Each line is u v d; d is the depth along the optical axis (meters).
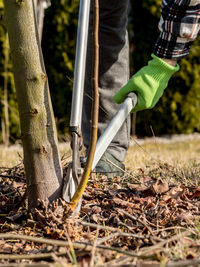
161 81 1.59
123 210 1.44
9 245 1.28
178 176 2.04
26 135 1.37
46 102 1.38
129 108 1.50
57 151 1.42
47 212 1.36
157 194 1.67
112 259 1.15
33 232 1.35
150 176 2.13
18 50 1.32
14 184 1.75
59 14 5.60
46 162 1.38
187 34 1.54
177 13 1.54
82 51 1.33
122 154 2.24
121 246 1.29
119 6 2.00
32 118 1.36
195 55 5.90
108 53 2.10
